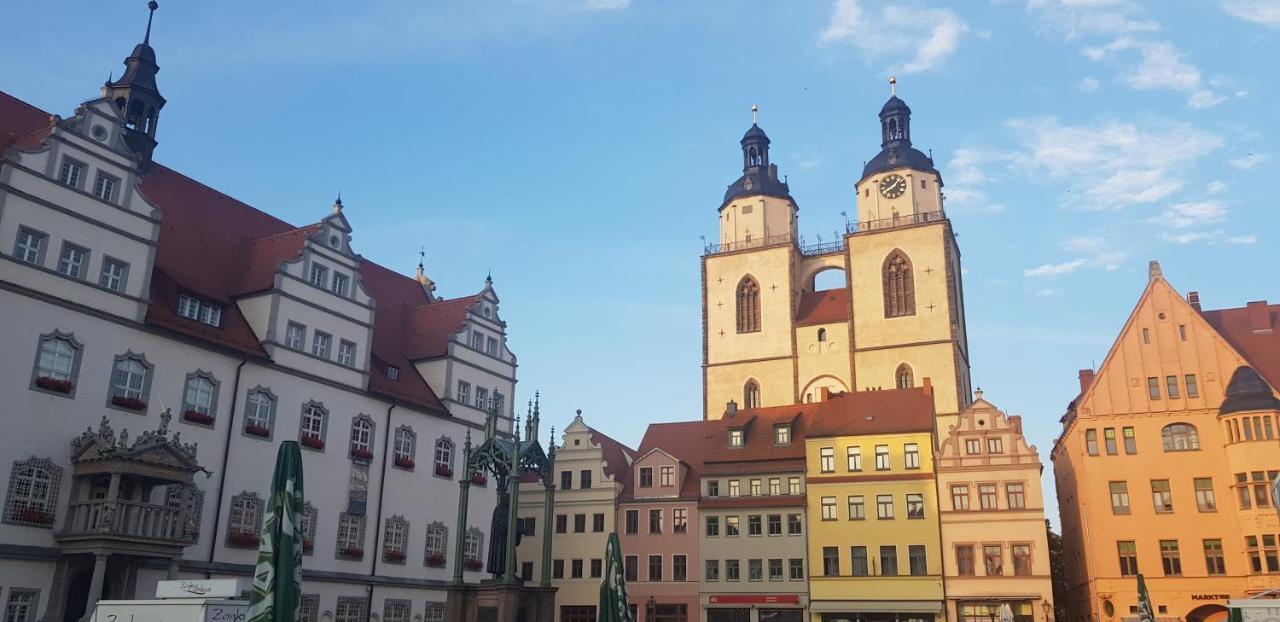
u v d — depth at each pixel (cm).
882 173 10831
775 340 10675
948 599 6994
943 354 9825
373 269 7519
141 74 6062
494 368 7256
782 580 7488
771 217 11425
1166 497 6794
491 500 6994
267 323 5506
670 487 8106
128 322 4741
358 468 5891
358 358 6097
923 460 7412
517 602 3506
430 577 6272
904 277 10281
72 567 4262
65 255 4562
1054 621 6788
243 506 5150
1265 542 6347
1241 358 6931
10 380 4203
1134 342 7231
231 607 3347
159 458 4425
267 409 5403
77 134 4731
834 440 7725
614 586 3155
